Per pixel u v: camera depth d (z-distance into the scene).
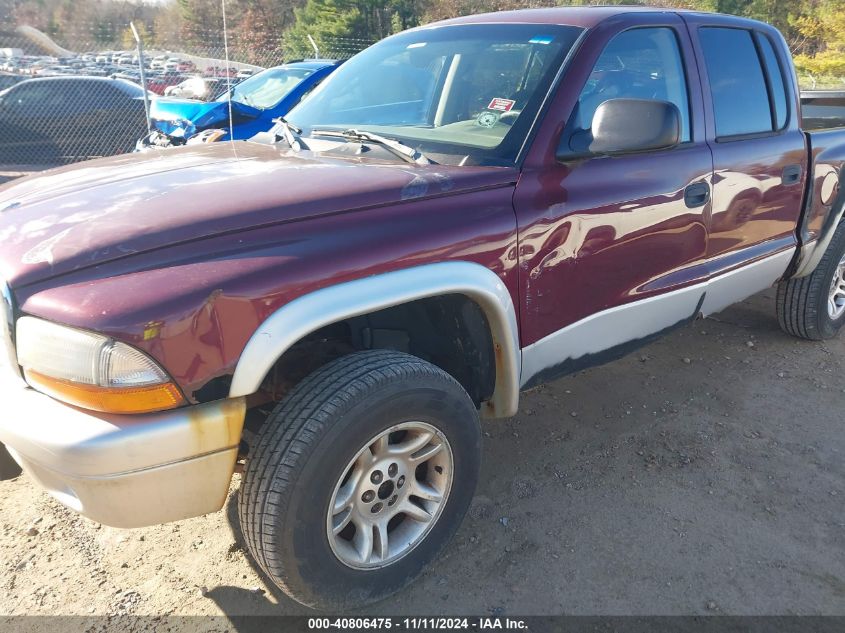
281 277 1.85
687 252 3.05
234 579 2.43
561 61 2.67
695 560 2.52
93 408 1.72
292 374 2.32
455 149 2.53
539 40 2.81
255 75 8.73
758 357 4.23
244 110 7.25
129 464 1.72
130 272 1.78
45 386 1.78
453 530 2.40
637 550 2.57
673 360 4.18
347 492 2.07
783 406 3.64
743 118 3.38
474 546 2.58
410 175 2.28
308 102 3.33
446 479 2.31
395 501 2.23
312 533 1.97
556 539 2.62
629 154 2.73
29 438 1.74
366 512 2.15
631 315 2.90
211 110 7.13
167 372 1.72
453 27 3.22
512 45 2.87
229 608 2.30
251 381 1.82
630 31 2.88
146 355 1.69
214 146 3.00
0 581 2.40
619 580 2.43
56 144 10.94
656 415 3.53
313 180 2.19
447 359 2.52
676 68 3.07
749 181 3.30
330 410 1.92
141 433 1.71
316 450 1.90
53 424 1.72
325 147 2.76
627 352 3.04
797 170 3.62
